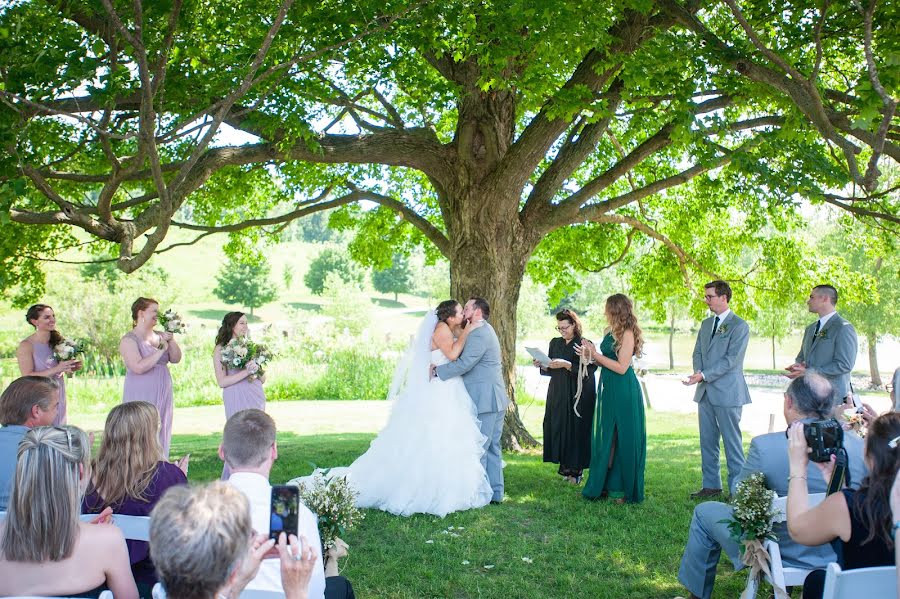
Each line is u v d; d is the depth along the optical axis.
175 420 16.03
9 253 11.45
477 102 9.82
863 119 5.91
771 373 32.59
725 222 14.70
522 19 7.38
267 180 13.23
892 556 2.82
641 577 4.95
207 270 77.69
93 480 3.45
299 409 17.72
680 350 43.12
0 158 6.50
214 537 1.83
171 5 6.94
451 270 10.23
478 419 6.81
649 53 7.59
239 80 7.88
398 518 6.23
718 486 7.18
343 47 8.18
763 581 4.68
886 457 2.81
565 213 10.25
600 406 6.95
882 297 25.73
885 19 7.50
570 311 7.92
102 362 23.17
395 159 9.73
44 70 6.45
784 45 8.86
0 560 2.54
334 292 34.78
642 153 9.86
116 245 12.85
